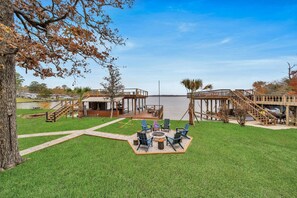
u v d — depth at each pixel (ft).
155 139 34.68
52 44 20.39
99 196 15.42
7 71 20.07
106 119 64.49
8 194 15.34
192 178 19.12
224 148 29.96
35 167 21.09
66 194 15.58
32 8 20.56
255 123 57.72
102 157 25.08
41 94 199.93
